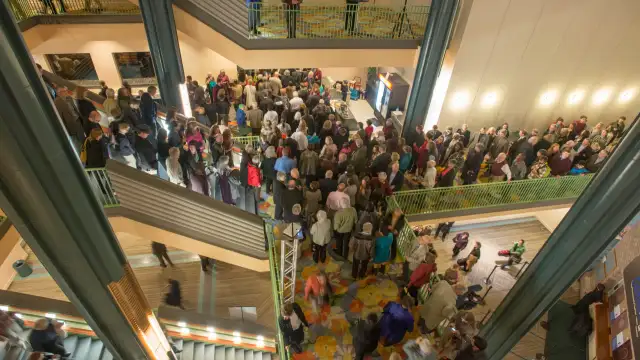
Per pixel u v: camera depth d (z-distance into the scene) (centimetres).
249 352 862
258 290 1149
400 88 1636
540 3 1230
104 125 903
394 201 991
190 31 1080
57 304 702
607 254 1292
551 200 1180
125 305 491
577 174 1180
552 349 1159
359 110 1858
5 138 293
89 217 391
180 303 1046
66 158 348
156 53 1058
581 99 1484
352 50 1181
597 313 1106
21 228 350
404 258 911
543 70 1380
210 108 1218
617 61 1409
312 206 809
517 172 1112
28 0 1194
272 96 1305
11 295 686
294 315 637
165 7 995
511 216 1716
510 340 751
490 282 1381
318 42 1147
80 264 407
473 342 654
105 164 726
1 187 315
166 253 1153
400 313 671
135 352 554
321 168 902
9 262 1115
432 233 1564
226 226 839
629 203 510
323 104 1155
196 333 817
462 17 1233
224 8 1134
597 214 549
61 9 1277
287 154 860
